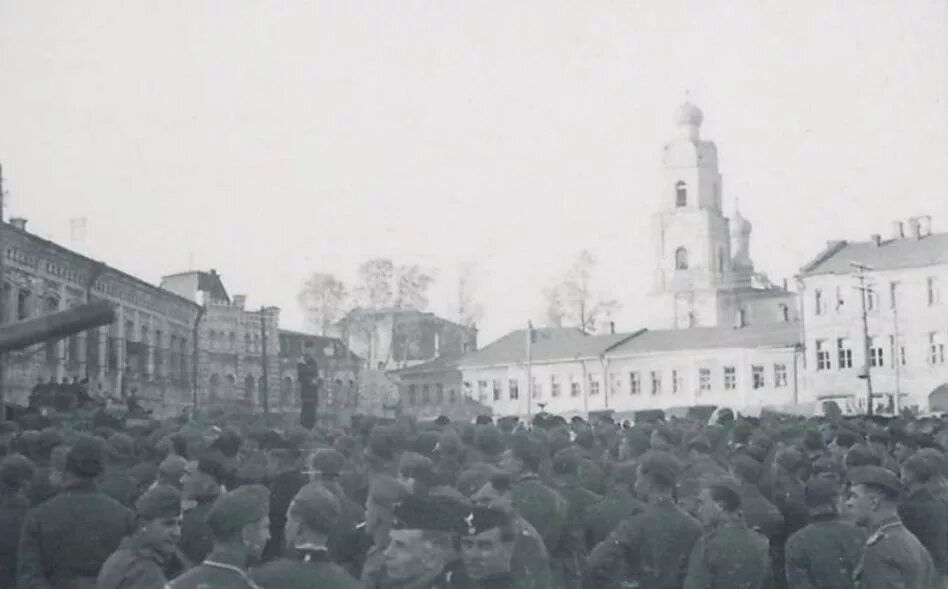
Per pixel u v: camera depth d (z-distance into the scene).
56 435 9.75
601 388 55.28
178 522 6.58
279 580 5.28
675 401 54.97
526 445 8.18
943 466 8.77
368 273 42.44
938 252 50.72
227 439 8.41
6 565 7.92
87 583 6.93
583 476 9.95
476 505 5.66
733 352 55.38
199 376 37.09
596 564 7.38
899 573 6.66
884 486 6.82
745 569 6.93
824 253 53.69
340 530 7.66
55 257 29.34
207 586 5.16
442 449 9.34
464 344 48.31
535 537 6.56
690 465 9.96
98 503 7.08
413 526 5.50
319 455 8.01
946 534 8.49
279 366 38.78
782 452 9.34
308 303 40.91
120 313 32.94
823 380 53.06
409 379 44.31
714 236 62.03
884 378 51.75
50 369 27.20
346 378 40.78
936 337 50.81
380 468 8.60
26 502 8.12
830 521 7.19
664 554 7.29
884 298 51.91
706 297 61.53
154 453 10.59
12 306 27.00
